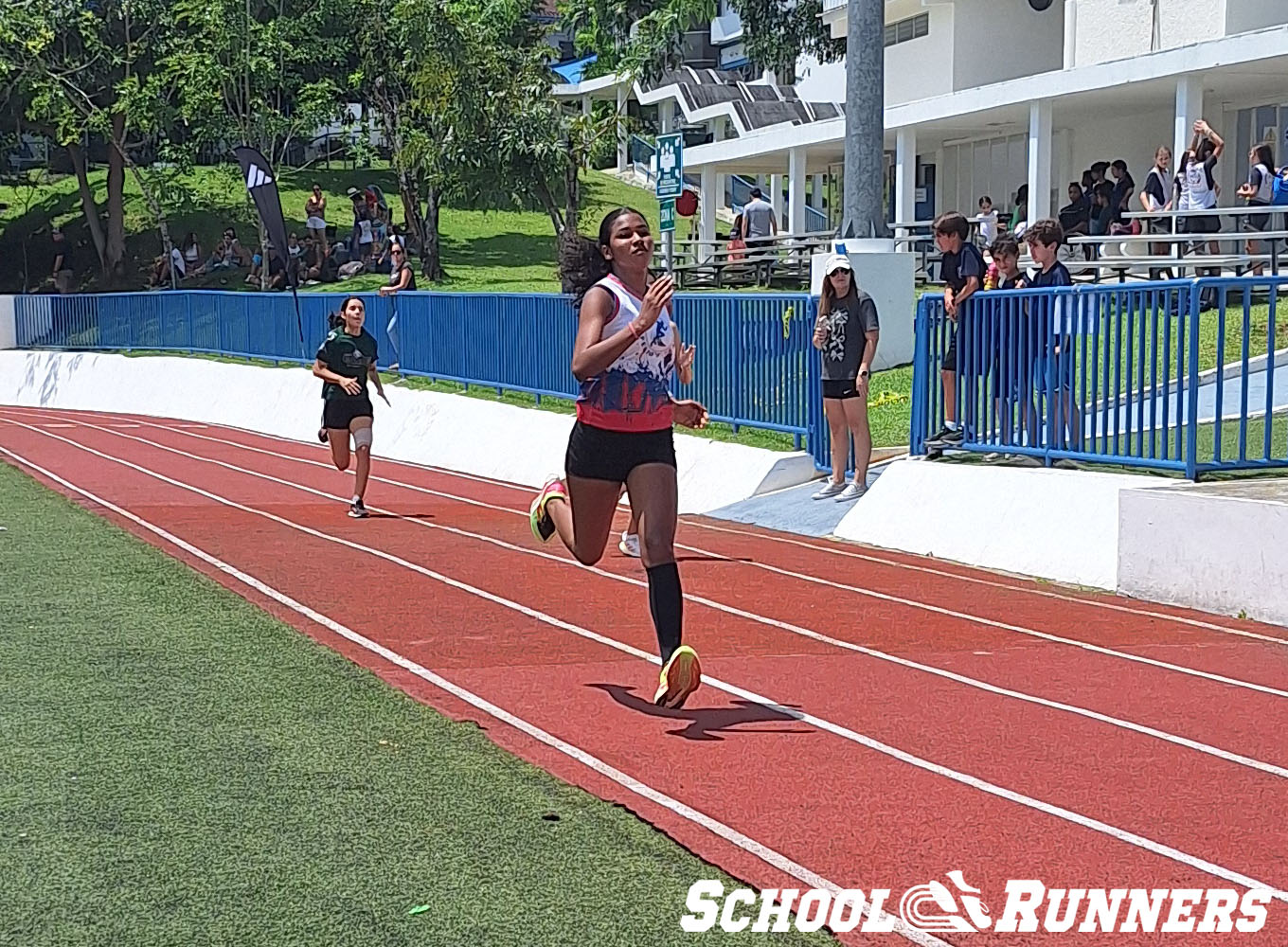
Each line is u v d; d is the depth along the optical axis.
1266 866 5.02
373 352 14.22
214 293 29.16
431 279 38.03
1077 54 28.00
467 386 21.77
